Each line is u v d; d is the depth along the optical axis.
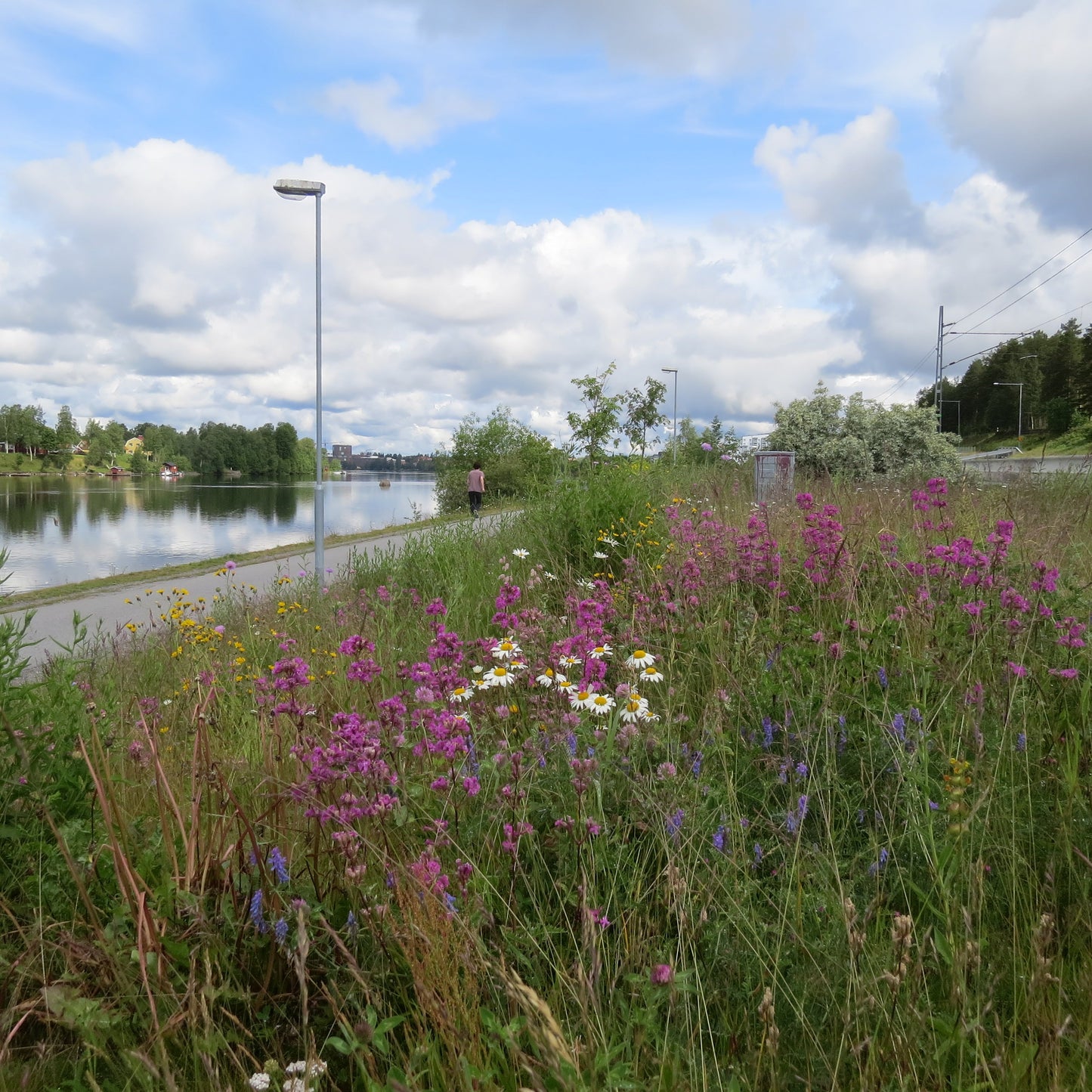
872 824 2.65
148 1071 1.68
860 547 5.05
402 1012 2.00
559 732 2.83
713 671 3.66
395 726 2.73
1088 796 2.56
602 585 5.33
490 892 2.23
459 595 6.26
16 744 2.23
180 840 2.41
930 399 114.94
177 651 6.22
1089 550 5.11
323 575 11.36
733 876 2.31
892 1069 1.73
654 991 1.79
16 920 2.12
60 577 17.27
